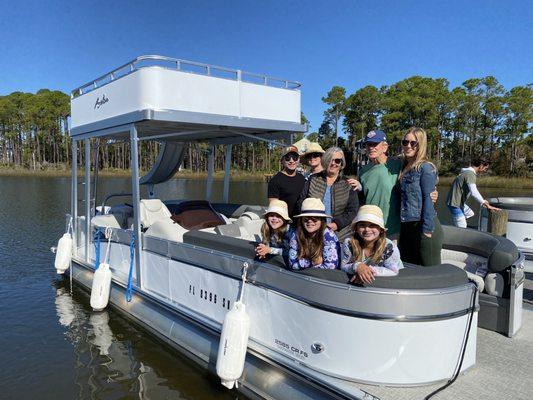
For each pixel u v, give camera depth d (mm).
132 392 4359
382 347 3002
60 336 5668
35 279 8312
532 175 50562
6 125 80875
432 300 2951
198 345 4480
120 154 67875
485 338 3834
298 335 3418
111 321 5988
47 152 81938
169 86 5012
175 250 4883
